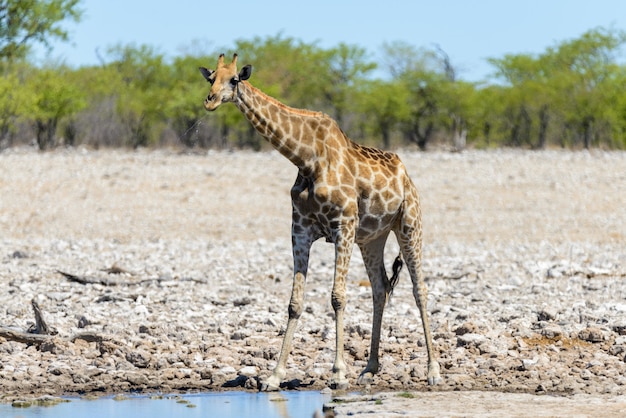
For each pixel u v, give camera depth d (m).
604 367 22.30
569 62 132.75
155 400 20.19
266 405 19.66
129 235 54.25
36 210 61.22
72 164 79.00
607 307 29.00
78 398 20.42
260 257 44.47
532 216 61.19
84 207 62.66
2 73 109.31
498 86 127.00
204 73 20.44
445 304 30.80
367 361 23.28
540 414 18.11
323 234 20.81
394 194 21.14
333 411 18.88
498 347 23.89
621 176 75.75
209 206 64.06
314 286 35.25
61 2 89.75
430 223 58.84
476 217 60.72
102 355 23.89
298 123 20.25
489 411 18.42
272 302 31.53
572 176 75.56
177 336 25.61
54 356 23.80
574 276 37.62
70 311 29.33
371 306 30.31
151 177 73.12
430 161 83.94
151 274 37.84
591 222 59.31
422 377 21.91
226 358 23.39
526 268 39.94
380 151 21.83
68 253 44.94
